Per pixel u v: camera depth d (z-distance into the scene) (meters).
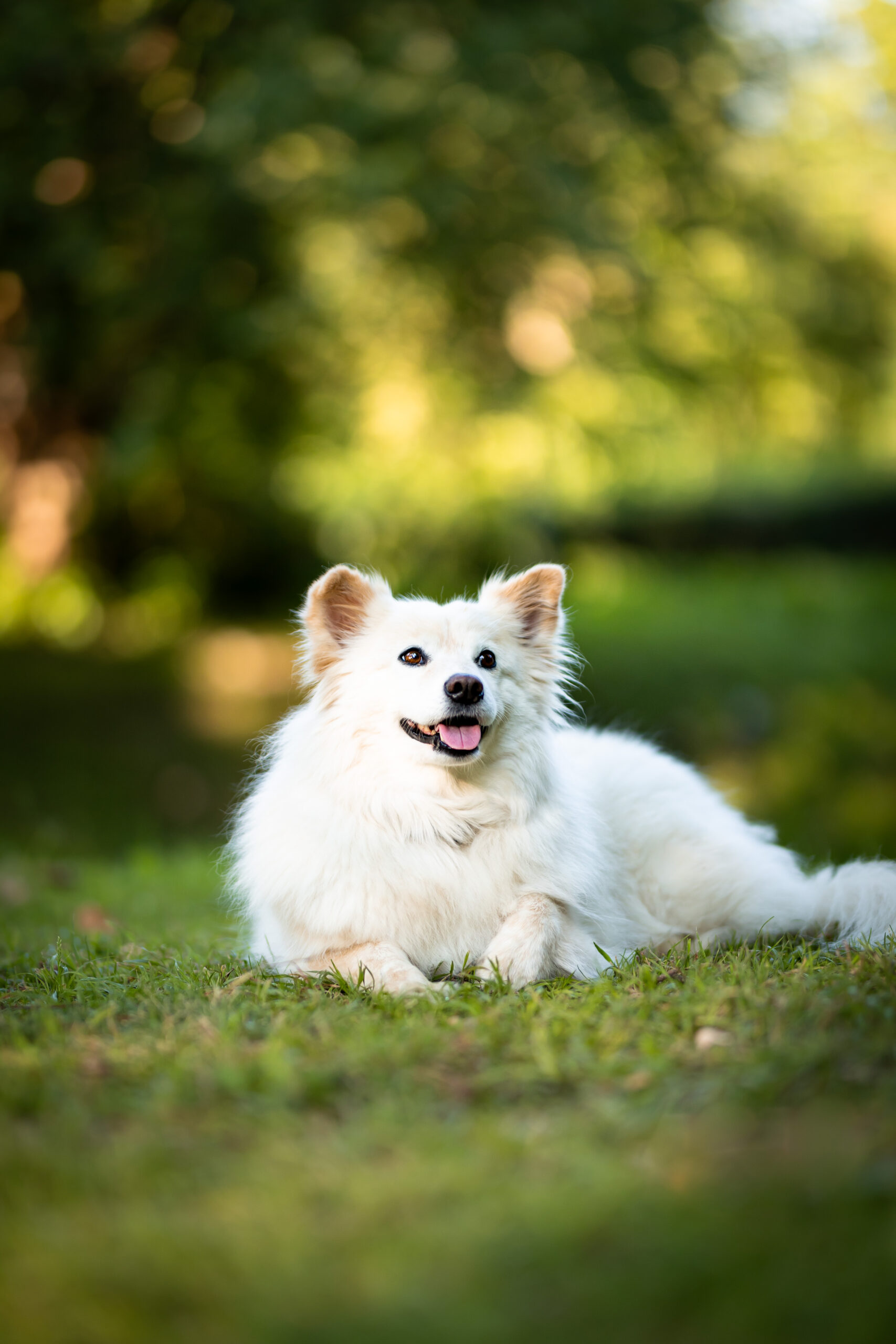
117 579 22.31
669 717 18.09
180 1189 2.64
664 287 15.88
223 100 12.29
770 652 22.97
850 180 18.84
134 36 12.76
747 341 17.27
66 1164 2.72
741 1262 2.31
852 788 14.32
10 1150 2.80
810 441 21.69
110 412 17.30
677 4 13.94
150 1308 2.25
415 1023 3.62
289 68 12.14
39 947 5.85
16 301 14.48
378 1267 2.34
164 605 22.19
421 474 16.58
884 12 15.21
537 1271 2.33
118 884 8.52
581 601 27.31
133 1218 2.51
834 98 17.22
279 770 4.82
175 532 22.38
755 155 16.61
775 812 13.20
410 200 12.52
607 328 15.41
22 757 14.78
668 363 16.52
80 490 18.73
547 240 13.39
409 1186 2.58
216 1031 3.61
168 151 13.05
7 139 13.02
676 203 15.92
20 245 13.29
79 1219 2.53
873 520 35.53
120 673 19.12
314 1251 2.38
